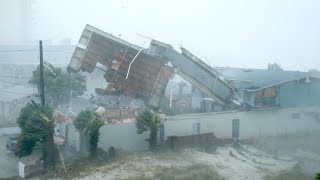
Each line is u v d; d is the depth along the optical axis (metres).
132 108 34.09
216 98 38.00
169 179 22.03
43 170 24.20
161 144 29.48
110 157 26.53
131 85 38.62
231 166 26.03
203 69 38.41
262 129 34.62
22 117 27.58
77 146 29.11
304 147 32.00
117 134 28.98
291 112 35.88
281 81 35.88
